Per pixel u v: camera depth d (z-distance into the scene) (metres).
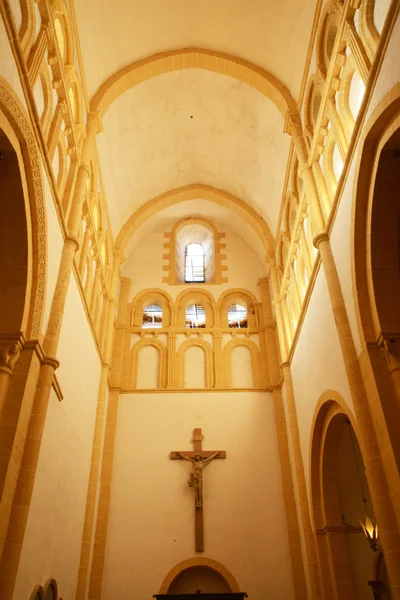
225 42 15.73
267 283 20.44
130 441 16.77
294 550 14.67
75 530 12.82
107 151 16.78
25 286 9.48
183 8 14.76
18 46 8.50
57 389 10.66
